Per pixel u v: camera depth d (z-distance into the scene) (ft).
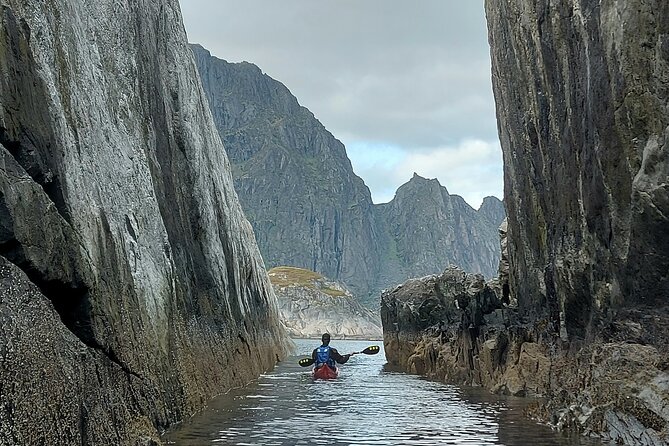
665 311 48.80
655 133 48.26
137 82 63.82
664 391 43.39
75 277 31.65
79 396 29.55
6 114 27.96
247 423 53.72
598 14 55.31
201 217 79.56
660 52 47.44
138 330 44.70
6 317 24.26
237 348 91.71
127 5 64.44
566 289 68.03
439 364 112.98
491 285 121.39
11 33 29.37
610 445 44.91
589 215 59.62
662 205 47.11
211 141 97.66
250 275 122.42
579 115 61.87
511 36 84.53
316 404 70.03
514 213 94.32
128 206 51.65
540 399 73.41
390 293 170.71
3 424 22.74
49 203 29.89
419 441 47.03
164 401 48.93
